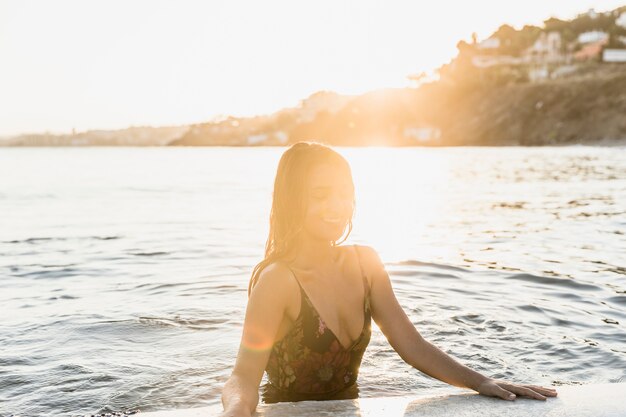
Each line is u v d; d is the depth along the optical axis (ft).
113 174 135.54
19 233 39.34
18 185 94.63
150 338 15.12
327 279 8.77
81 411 10.75
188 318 17.07
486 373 12.74
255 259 28.43
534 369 13.03
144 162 237.04
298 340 8.66
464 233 37.11
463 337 15.25
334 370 8.85
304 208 8.46
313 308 8.55
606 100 402.31
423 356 8.93
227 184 97.86
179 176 126.31
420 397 8.18
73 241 35.42
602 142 373.20
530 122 431.43
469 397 8.16
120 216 50.24
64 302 19.61
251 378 7.93
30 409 10.85
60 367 13.00
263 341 8.14
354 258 9.18
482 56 617.62
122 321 16.79
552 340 15.02
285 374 8.88
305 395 8.91
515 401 7.97
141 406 10.93
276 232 8.72
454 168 138.62
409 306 18.47
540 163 149.28
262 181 106.83
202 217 49.24
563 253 29.19
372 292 9.16
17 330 16.03
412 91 614.75
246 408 7.30
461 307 18.39
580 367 13.15
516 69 580.71
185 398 11.29
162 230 40.50
